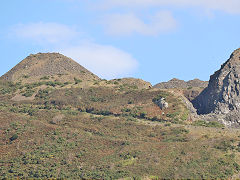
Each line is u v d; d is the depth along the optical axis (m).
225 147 132.25
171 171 120.06
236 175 119.81
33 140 145.50
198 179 116.31
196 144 135.38
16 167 128.62
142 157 129.00
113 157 132.12
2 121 159.75
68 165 129.12
